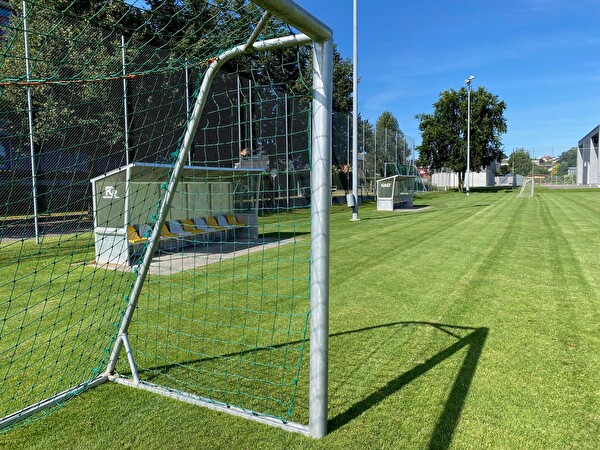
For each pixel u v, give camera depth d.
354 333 3.80
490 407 2.55
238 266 7.07
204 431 2.37
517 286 5.32
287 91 11.71
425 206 21.31
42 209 7.12
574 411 2.49
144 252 3.07
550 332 3.74
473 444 2.20
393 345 3.52
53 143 7.98
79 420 2.50
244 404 2.67
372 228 11.87
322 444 2.22
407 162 32.94
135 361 3.32
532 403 2.59
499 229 11.05
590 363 3.11
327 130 2.21
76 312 4.56
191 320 4.25
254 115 13.07
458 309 4.43
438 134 39.94
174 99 7.58
